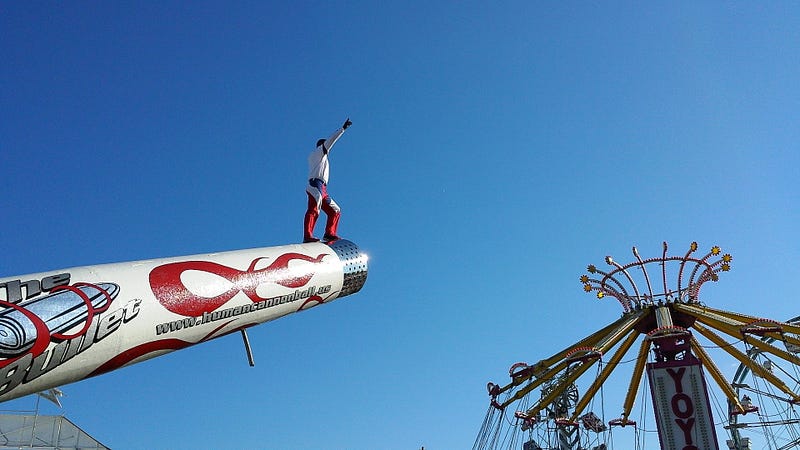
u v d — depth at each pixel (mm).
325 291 22984
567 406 43031
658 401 34594
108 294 16500
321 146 26281
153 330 17469
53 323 15250
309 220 24922
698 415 33844
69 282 16172
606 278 41781
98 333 16141
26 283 15523
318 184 25484
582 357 37750
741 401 39188
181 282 18328
